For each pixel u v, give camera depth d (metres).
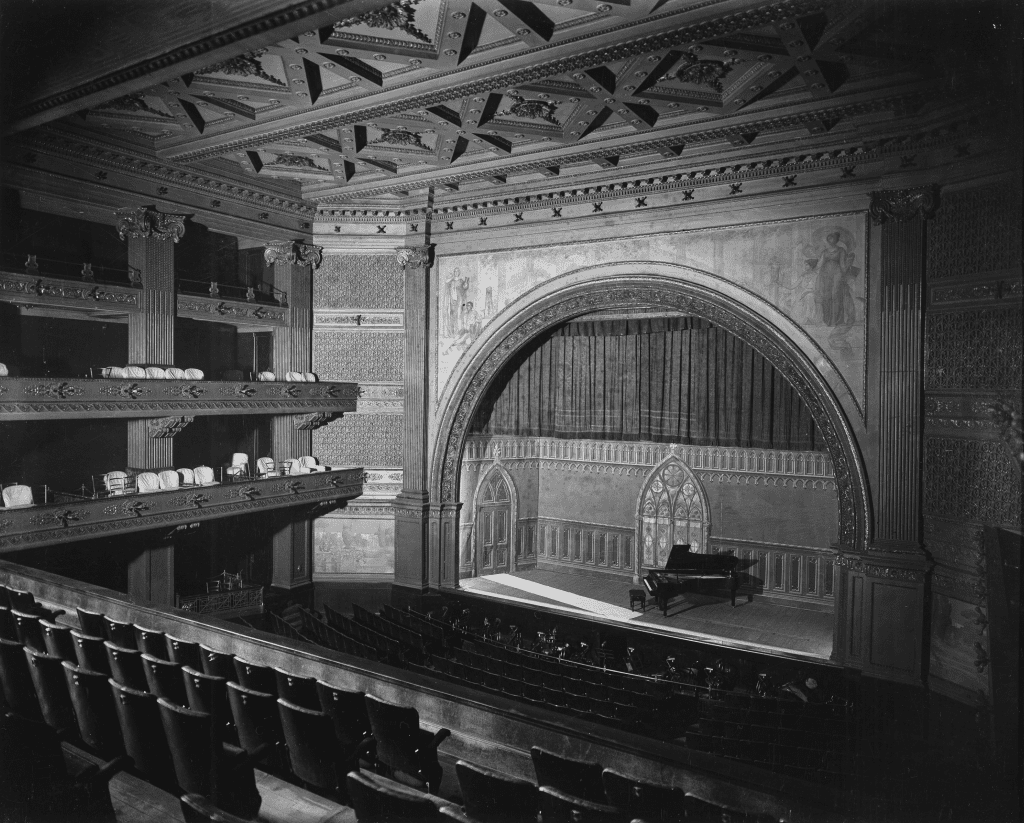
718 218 18.09
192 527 19.25
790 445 21.03
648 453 24.23
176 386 18.22
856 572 16.47
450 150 17.39
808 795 5.53
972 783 11.28
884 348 15.92
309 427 22.34
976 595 14.21
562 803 5.05
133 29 10.98
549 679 14.70
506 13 10.84
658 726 13.24
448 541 22.77
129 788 6.47
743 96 14.17
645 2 10.34
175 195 18.95
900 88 13.73
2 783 5.74
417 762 6.56
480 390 22.16
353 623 16.73
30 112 13.07
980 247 14.16
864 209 16.28
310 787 6.69
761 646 18.25
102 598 10.14
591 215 19.78
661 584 21.02
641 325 22.91
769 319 17.53
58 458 18.94
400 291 22.92
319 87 13.91
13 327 17.95
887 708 15.52
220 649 8.88
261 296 22.78
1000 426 13.45
